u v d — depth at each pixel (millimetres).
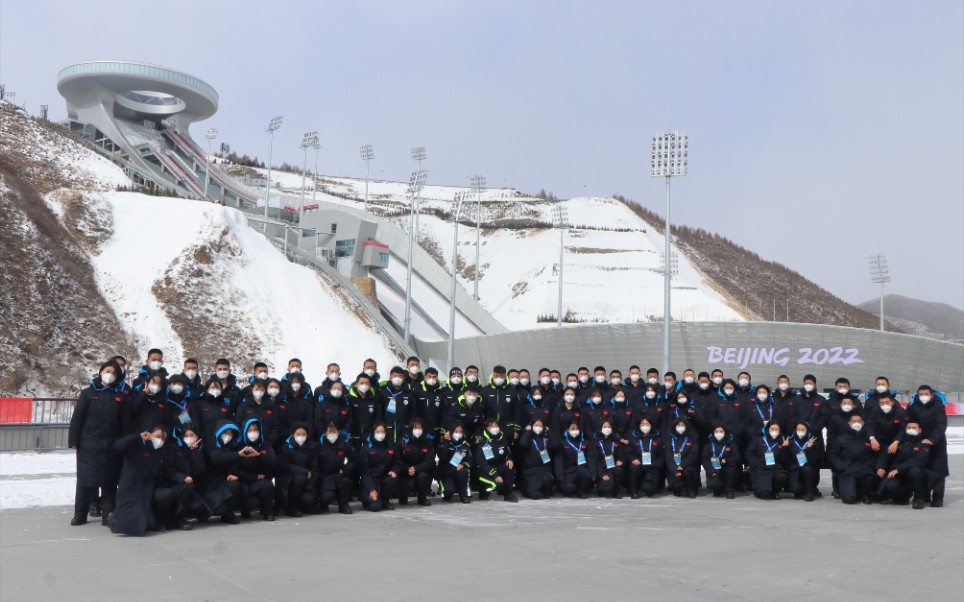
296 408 13953
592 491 17266
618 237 125688
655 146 39625
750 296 134500
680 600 7613
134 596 7520
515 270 114938
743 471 17688
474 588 7973
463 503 15133
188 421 12336
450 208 152250
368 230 76125
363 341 58375
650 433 16609
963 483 19109
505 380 16266
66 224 54594
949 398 47781
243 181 132500
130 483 11070
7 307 42688
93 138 100562
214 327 51531
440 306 81750
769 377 50062
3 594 7586
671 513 13773
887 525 12586
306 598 7504
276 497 13266
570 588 8023
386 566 9016
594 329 53938
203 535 11172
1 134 78062
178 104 107812
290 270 61062
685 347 51312
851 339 48500
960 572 9086
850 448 15664
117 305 49938
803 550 10336
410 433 14648
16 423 25906
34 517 12570
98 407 11781
